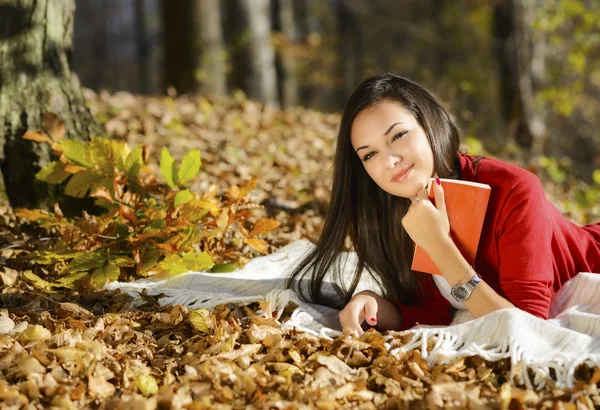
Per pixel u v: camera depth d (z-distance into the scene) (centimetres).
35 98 439
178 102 785
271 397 228
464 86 1352
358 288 350
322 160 654
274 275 362
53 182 391
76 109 459
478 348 252
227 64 1177
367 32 2444
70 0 464
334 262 325
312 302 325
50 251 348
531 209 271
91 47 3575
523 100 1123
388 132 271
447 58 2053
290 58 1463
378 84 278
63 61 459
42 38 445
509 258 271
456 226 274
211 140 639
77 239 351
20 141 429
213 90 1081
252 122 738
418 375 245
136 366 248
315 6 2464
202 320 283
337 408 223
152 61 2992
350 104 281
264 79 1184
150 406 220
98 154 379
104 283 323
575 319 269
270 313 302
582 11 1140
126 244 360
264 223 358
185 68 1070
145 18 3011
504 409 224
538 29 1129
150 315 301
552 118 1477
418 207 269
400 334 273
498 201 276
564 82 1325
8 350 251
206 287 341
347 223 315
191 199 364
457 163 290
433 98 283
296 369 248
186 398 225
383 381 239
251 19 1175
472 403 221
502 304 265
